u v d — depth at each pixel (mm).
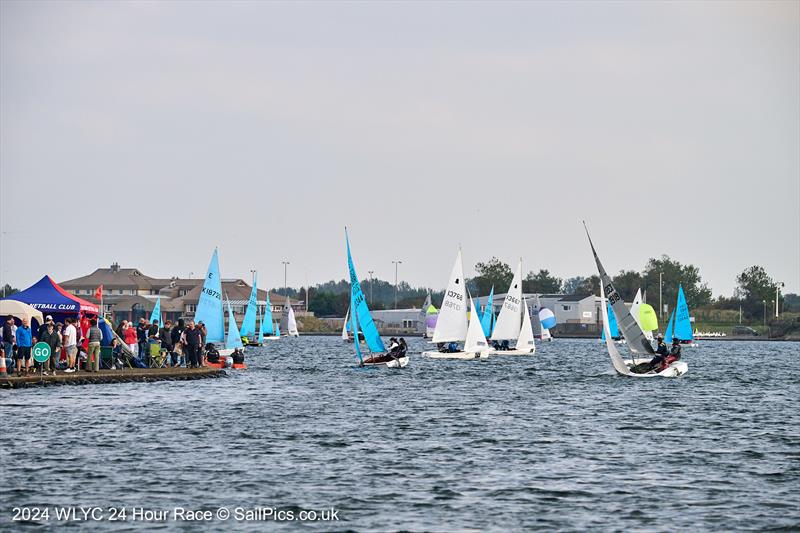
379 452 78438
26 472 67812
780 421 101875
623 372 167250
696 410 112438
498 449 80562
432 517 57312
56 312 124750
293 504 60031
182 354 152750
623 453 78938
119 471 68812
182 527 54781
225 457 75125
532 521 56625
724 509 59469
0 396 109250
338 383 152000
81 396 112938
